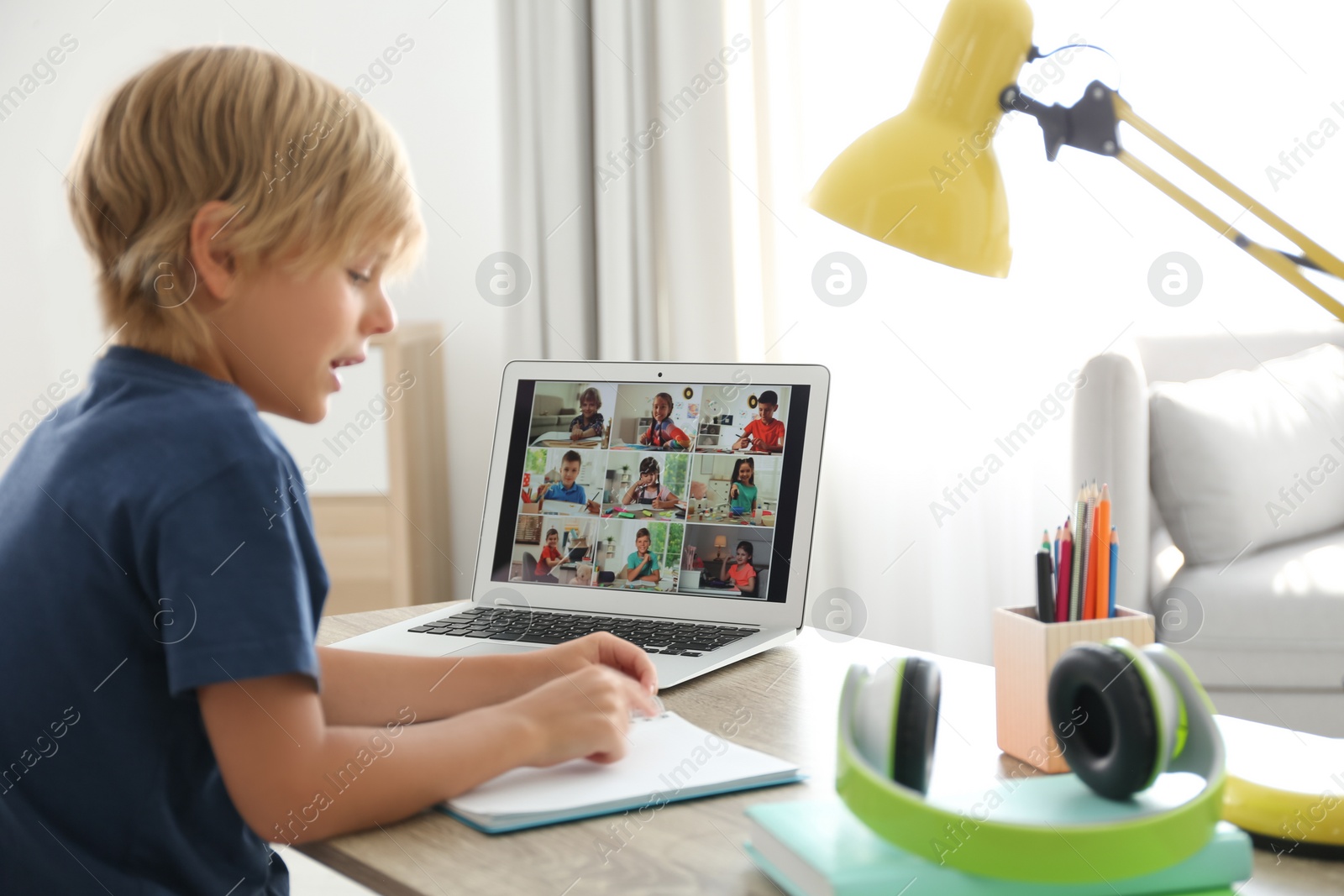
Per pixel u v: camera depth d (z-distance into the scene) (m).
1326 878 0.43
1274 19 2.03
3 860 0.52
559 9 2.11
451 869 0.45
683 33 2.05
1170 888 0.40
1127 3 2.06
